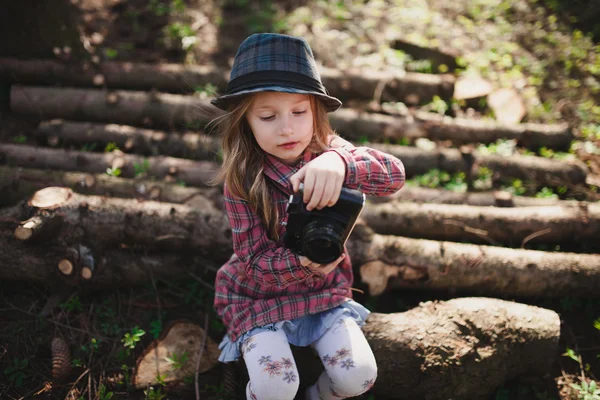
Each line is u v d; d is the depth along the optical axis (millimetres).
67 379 2352
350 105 4137
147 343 2535
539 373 2402
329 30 4875
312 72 1807
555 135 3838
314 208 1733
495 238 3094
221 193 2994
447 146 3861
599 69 4535
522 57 4703
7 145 3389
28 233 2475
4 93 3939
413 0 5355
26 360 2371
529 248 3094
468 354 2254
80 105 3791
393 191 1957
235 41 4746
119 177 3301
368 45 4727
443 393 2250
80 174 3082
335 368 1918
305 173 1757
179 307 2723
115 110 3803
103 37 4598
